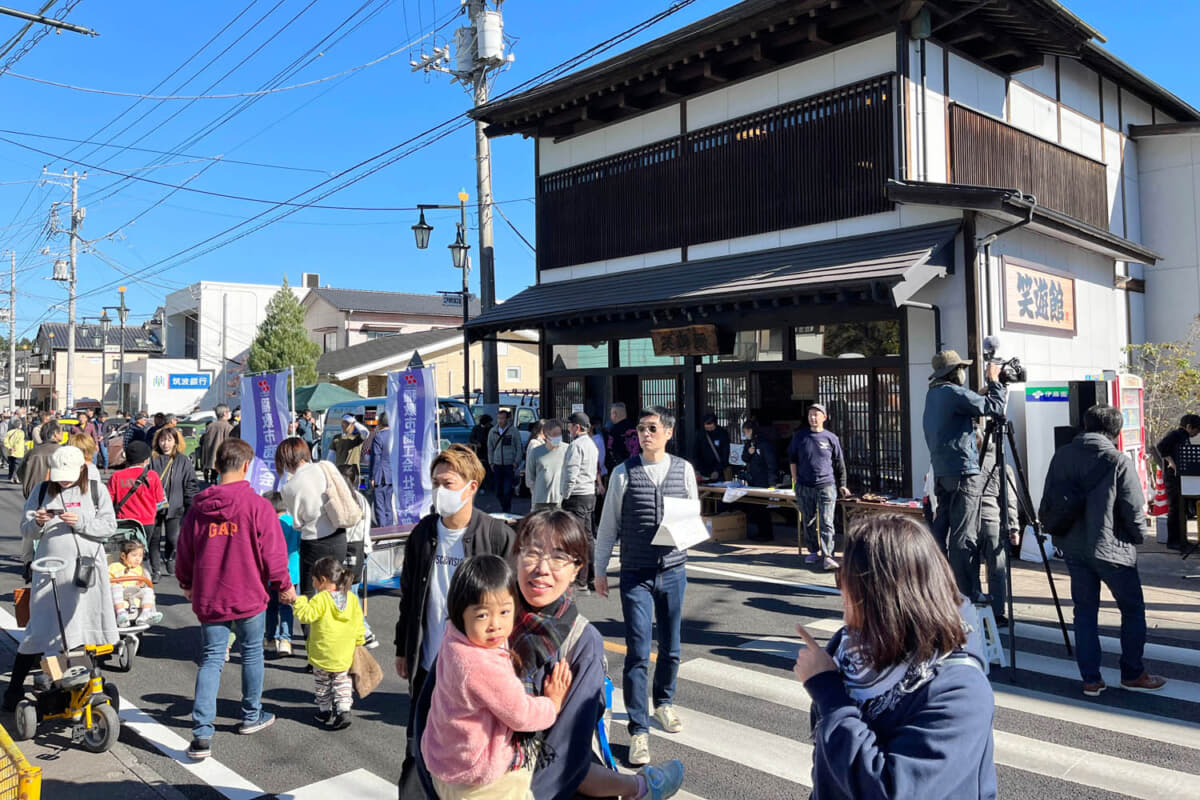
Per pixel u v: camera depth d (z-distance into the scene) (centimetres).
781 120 1205
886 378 1080
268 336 3491
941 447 649
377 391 3038
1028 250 1115
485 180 1703
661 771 319
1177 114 1686
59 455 491
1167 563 903
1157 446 977
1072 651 610
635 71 1310
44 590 489
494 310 1554
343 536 630
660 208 1385
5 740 365
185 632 736
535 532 279
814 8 1075
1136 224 1557
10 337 4509
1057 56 1350
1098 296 1304
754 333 1208
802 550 1026
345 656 499
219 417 1396
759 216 1234
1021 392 996
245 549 475
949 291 1012
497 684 238
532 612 275
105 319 5362
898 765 165
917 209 1045
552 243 1587
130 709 539
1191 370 1331
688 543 439
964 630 181
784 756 449
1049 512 534
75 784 432
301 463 643
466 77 1723
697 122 1323
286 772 441
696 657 623
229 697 561
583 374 1477
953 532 645
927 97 1087
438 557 384
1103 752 441
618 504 467
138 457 807
